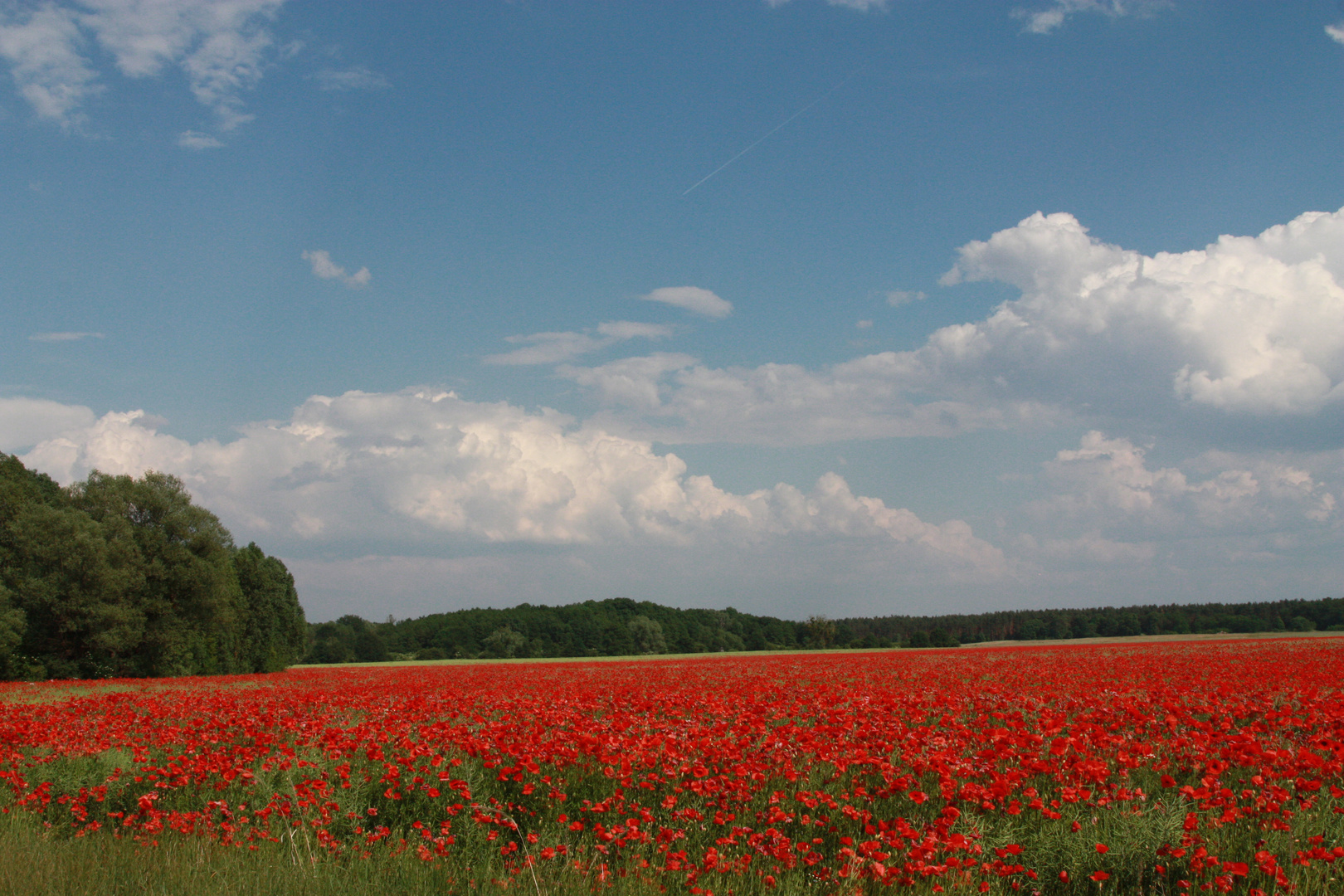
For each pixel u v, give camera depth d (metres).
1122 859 6.52
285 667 81.44
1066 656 38.28
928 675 27.17
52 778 11.10
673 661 59.69
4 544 54.47
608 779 9.39
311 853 7.42
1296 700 15.38
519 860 7.32
